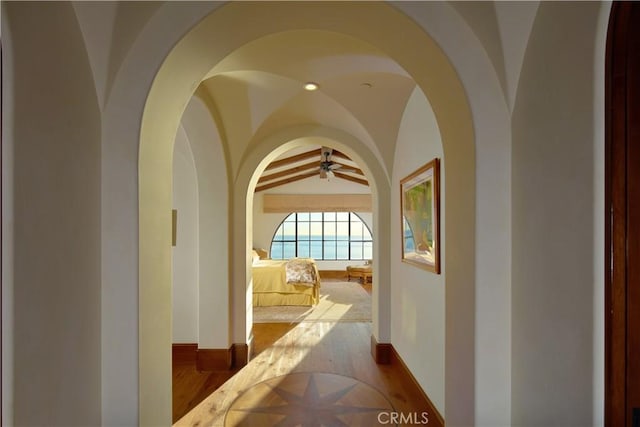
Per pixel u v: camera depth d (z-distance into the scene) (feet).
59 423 3.38
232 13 4.28
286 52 6.56
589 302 3.19
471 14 4.29
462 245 4.83
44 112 3.21
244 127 10.28
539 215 3.85
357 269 28.04
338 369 10.78
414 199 8.81
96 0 3.92
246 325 11.33
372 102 9.37
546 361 3.74
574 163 3.34
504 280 4.43
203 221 10.63
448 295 5.36
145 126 4.30
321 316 17.33
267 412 6.44
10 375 2.80
